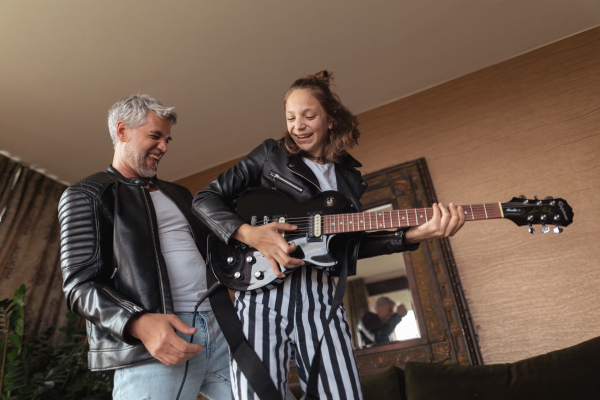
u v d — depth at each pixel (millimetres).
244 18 2795
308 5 2744
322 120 1425
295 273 1218
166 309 1370
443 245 2910
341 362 1145
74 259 1380
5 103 3291
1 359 3125
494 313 2682
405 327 2799
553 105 3023
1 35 2740
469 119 3277
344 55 3174
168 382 1312
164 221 1620
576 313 2488
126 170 1730
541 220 1207
